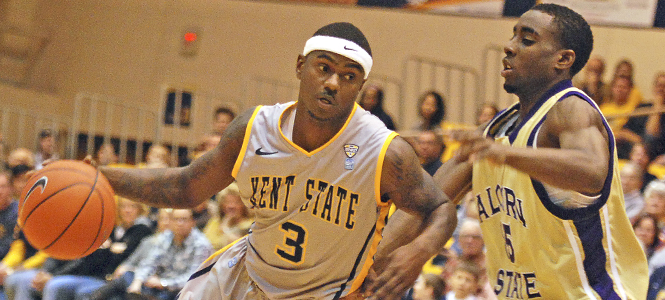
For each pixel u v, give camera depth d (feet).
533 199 14.69
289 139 14.14
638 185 31.01
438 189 14.24
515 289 15.66
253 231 15.44
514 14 47.29
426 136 34.40
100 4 60.59
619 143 40.55
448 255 29.68
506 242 15.66
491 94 51.06
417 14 53.72
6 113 53.88
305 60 14.02
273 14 56.90
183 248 30.37
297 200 14.20
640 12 45.68
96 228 14.35
